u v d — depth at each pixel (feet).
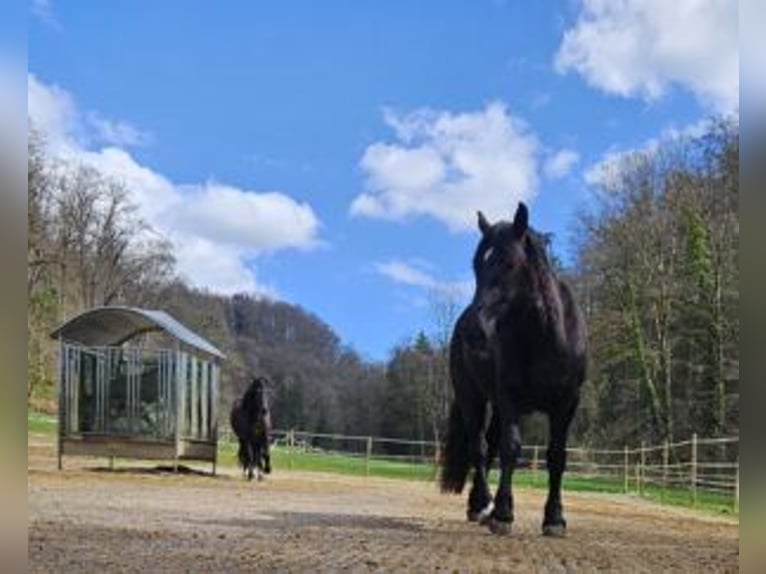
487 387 35.42
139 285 236.43
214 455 89.40
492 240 32.42
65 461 96.58
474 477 40.40
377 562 23.93
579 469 137.59
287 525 36.11
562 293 32.60
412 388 251.60
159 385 84.79
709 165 140.77
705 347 141.69
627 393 153.17
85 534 29.19
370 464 136.26
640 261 152.46
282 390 296.51
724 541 35.70
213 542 28.04
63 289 204.23
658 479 106.32
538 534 34.94
